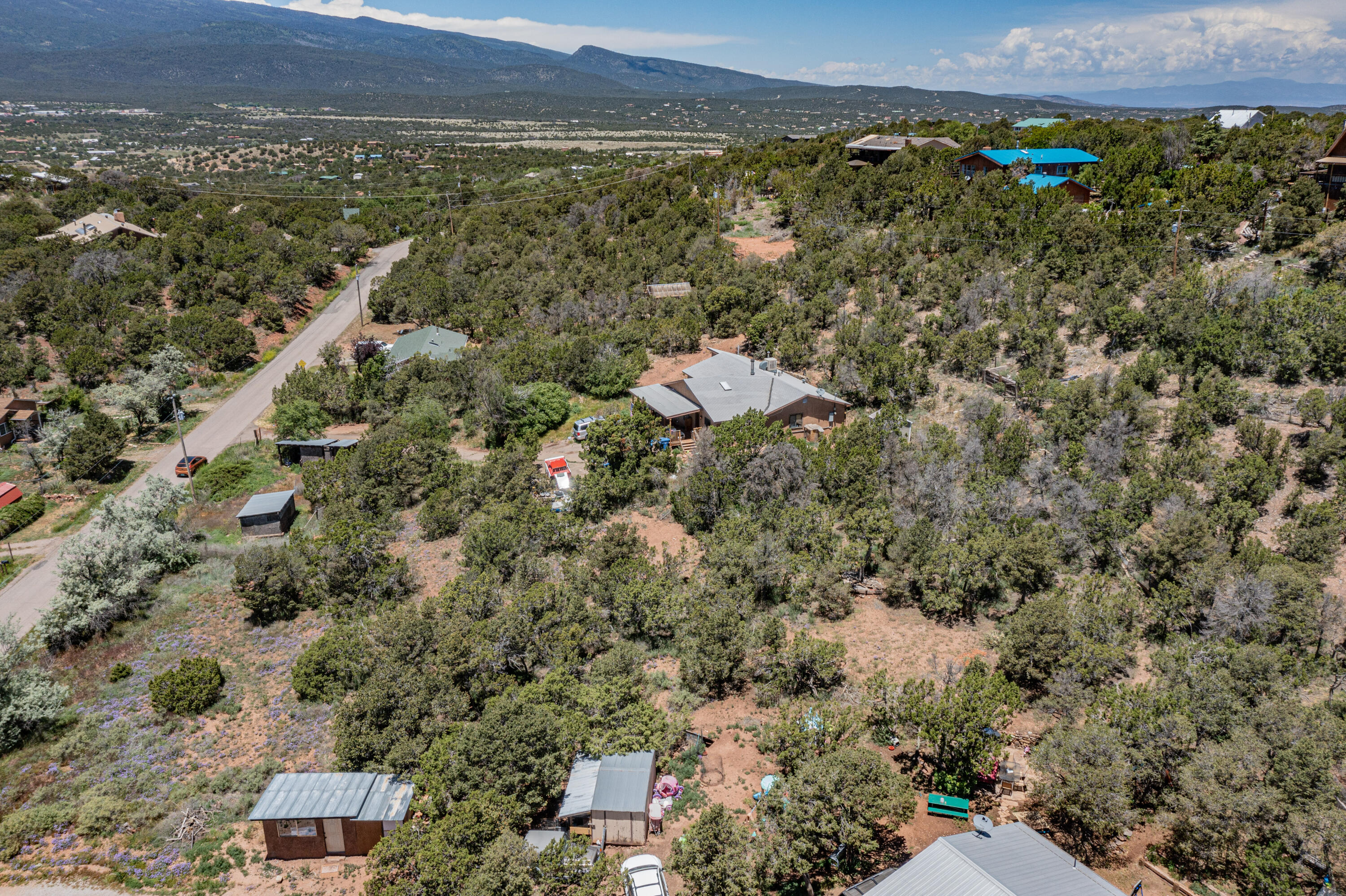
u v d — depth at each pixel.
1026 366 67.06
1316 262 67.44
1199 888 28.70
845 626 44.72
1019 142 123.75
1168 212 76.38
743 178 137.38
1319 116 116.38
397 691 37.03
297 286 114.12
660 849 31.31
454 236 139.38
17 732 39.25
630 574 45.12
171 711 40.91
